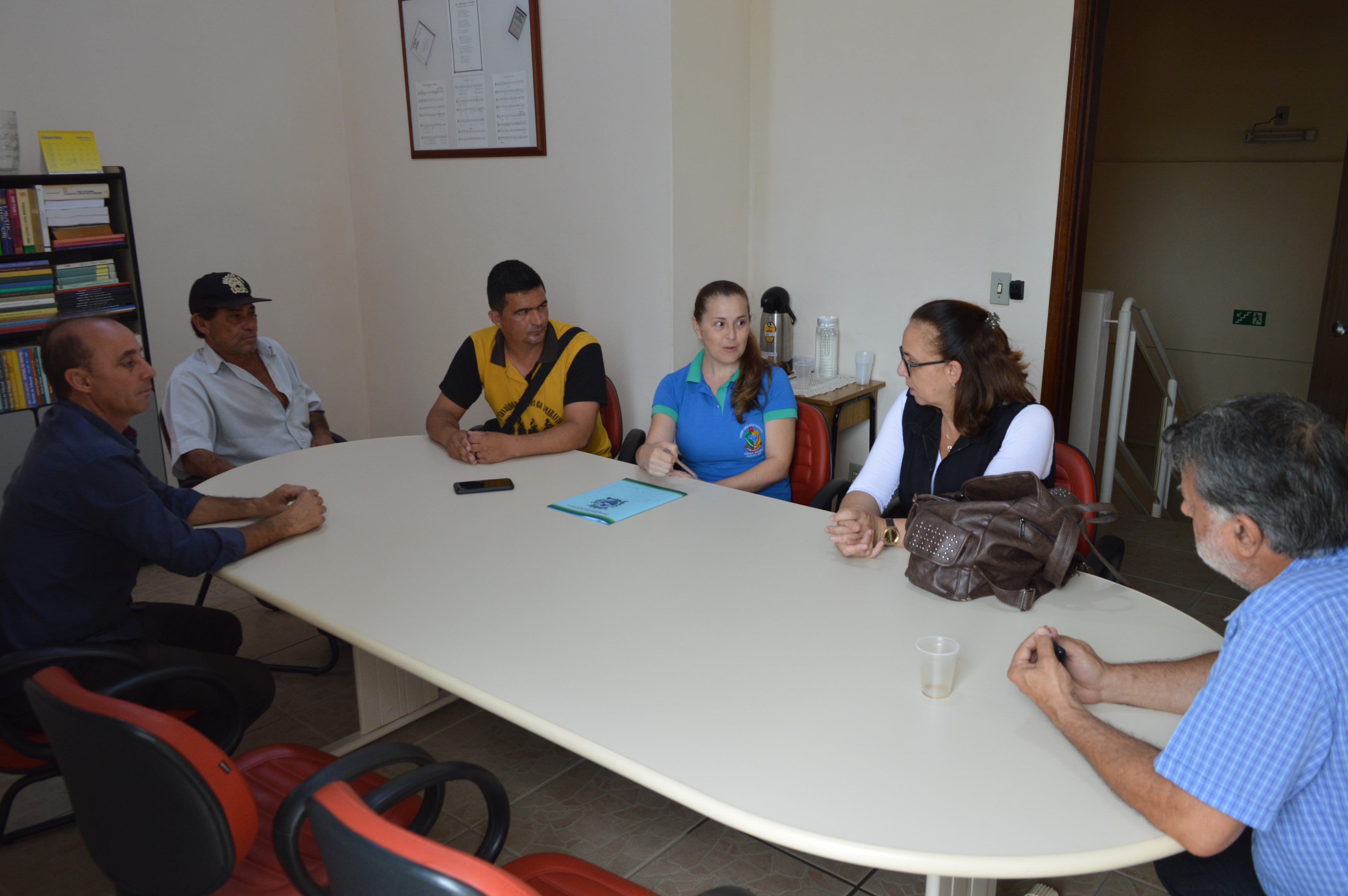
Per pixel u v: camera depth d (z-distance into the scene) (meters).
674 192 3.38
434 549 1.96
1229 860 1.32
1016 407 2.00
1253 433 1.03
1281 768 0.96
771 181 3.71
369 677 2.34
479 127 3.87
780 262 3.76
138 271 3.40
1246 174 5.38
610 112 3.45
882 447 2.23
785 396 2.63
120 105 3.66
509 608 1.65
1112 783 1.09
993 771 1.15
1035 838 1.03
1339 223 3.17
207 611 2.28
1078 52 2.91
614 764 1.19
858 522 1.84
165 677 1.50
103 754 1.21
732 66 3.53
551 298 3.85
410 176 4.20
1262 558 1.07
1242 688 0.98
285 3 4.10
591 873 1.36
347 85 4.32
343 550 1.96
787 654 1.46
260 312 4.23
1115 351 4.63
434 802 1.34
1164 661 1.35
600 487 2.38
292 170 4.24
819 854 1.03
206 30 3.86
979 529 1.62
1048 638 1.29
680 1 3.22
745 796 1.11
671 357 3.55
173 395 2.91
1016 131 3.11
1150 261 5.85
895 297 3.51
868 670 1.40
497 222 3.94
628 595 1.70
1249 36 5.21
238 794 1.22
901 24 3.26
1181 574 3.48
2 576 1.76
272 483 2.45
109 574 1.84
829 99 3.49
